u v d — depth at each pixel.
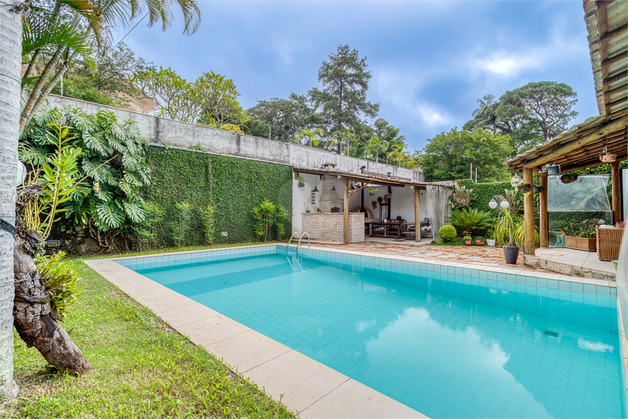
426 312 4.52
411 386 2.58
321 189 14.62
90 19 2.88
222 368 2.33
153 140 9.58
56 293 2.25
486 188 12.23
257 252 10.42
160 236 9.36
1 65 1.61
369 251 9.27
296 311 4.55
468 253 8.82
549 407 2.28
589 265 5.60
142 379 2.09
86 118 7.38
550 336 3.63
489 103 32.75
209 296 5.35
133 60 13.84
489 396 2.43
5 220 1.63
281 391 2.06
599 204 8.80
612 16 2.21
